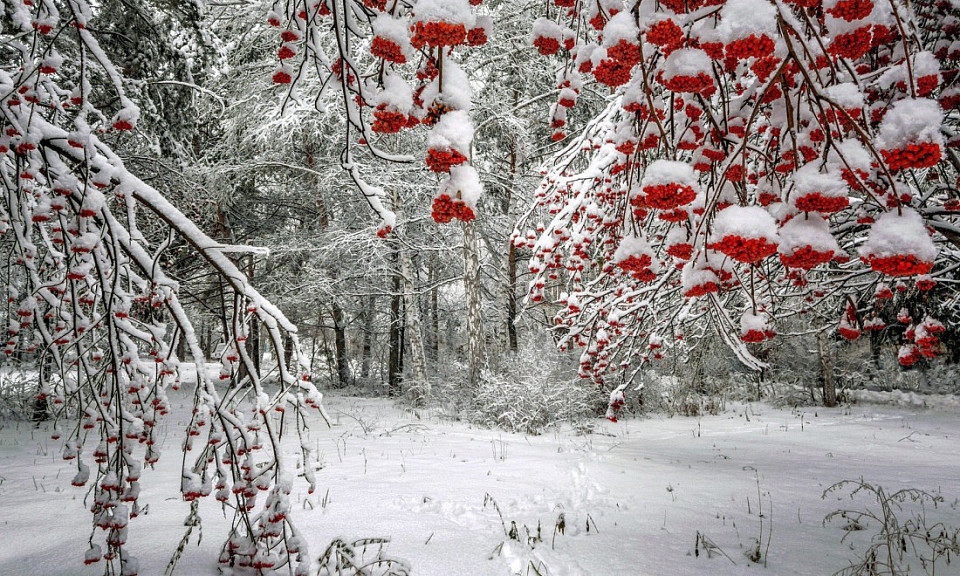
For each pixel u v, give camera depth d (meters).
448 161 1.25
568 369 11.35
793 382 15.65
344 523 4.13
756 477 6.13
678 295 5.49
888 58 2.38
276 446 2.60
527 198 13.09
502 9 11.14
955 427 10.51
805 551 3.82
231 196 13.25
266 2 10.91
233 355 2.54
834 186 1.25
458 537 3.92
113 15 6.56
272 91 11.44
